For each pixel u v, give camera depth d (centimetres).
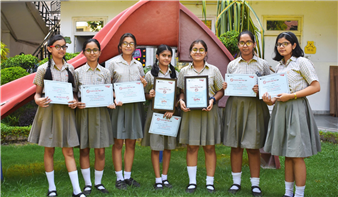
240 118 244
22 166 339
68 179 288
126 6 712
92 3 715
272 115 230
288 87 222
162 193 246
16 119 537
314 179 293
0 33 880
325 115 717
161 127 255
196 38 312
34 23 901
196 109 246
